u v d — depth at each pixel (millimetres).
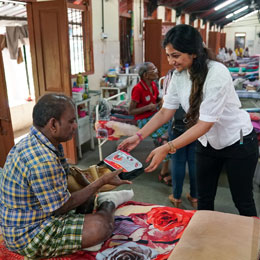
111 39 5852
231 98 1643
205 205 2008
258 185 3158
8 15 5098
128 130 3383
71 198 1447
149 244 1491
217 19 16234
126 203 1930
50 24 3455
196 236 1477
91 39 4906
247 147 1730
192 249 1378
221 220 1609
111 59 5949
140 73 3238
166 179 3234
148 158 1595
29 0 3441
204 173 1933
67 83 3596
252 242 1411
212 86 1503
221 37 17641
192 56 1502
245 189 1831
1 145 3215
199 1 10273
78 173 1705
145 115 3266
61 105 1356
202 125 1543
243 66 6949
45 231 1394
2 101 2992
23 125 5637
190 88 1685
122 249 1462
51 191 1334
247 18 18328
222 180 3312
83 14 4738
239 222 1582
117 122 3432
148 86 3279
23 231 1384
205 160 1890
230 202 2861
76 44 4730
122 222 1684
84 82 4594
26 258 1452
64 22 3363
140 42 7559
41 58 3645
